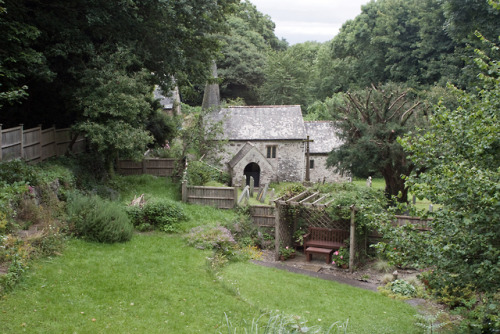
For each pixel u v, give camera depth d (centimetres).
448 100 2848
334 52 6669
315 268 1686
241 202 2178
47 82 1833
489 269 822
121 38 2020
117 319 938
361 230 1702
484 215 817
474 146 920
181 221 1816
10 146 1544
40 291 1002
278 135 3841
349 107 2525
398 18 5247
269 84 6719
